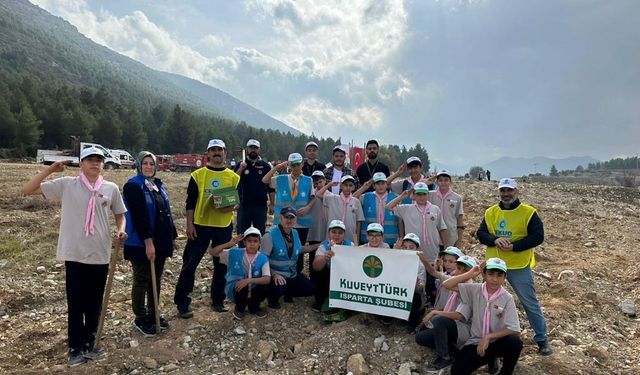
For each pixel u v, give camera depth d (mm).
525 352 6449
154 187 6789
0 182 20328
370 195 8625
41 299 8023
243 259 7312
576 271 10117
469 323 6031
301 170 9023
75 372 5672
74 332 5957
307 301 8047
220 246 7367
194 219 7305
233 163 8820
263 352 6406
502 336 5566
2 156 60562
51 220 13016
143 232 6430
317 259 7523
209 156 7379
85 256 5914
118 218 6312
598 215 18375
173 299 8125
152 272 6535
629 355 6582
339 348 6426
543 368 5949
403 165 8852
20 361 6117
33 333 6777
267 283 7262
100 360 6000
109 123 82750
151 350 6250
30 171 26797
